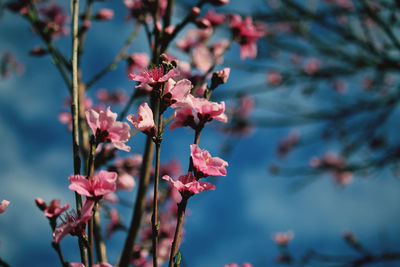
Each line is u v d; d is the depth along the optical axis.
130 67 1.79
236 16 1.62
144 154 1.54
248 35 1.61
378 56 2.98
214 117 1.40
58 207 1.40
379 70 3.11
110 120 1.36
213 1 1.59
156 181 1.36
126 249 1.50
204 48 1.79
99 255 1.50
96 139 1.36
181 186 1.36
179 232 1.36
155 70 1.40
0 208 1.36
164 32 1.55
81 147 1.57
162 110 1.38
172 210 2.07
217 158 1.38
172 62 1.41
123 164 1.62
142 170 1.53
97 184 1.34
